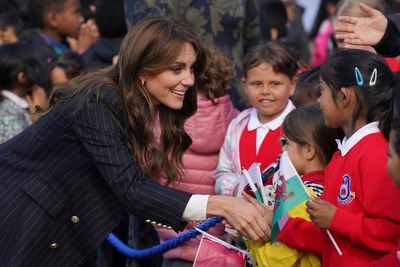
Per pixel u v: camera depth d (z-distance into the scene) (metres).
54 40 8.98
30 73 6.77
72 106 4.35
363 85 4.02
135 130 4.35
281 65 5.26
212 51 5.57
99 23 7.07
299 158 4.48
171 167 4.68
